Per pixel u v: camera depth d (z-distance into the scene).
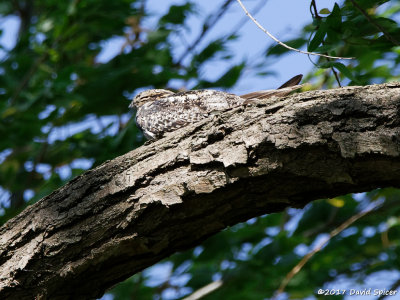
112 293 12.75
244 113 5.09
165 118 9.55
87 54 14.02
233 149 4.92
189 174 5.07
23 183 12.85
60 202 5.61
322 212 13.05
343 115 4.62
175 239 5.28
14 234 5.74
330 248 12.52
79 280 5.55
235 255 12.58
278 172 4.75
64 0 13.30
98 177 5.50
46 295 5.63
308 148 4.64
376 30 6.54
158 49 12.68
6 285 5.61
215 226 5.19
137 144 10.47
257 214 5.15
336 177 4.61
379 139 4.43
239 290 12.06
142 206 5.12
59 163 12.57
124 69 11.62
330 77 10.37
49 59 13.07
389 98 4.54
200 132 5.24
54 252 5.46
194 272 12.73
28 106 11.47
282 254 11.79
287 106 4.91
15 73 13.19
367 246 12.55
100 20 12.78
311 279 12.37
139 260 5.43
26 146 12.91
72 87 12.41
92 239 5.35
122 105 12.05
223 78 11.33
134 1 13.15
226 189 4.94
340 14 6.40
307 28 8.98
